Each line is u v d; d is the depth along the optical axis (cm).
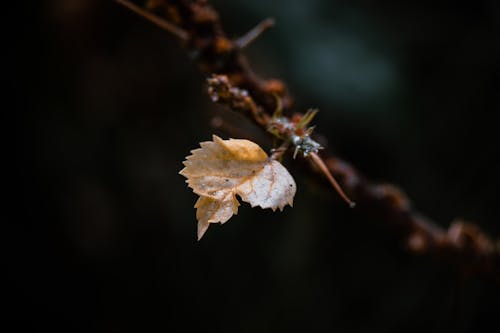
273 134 35
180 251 108
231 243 109
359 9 105
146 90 104
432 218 105
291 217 109
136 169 105
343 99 97
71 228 104
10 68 99
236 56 40
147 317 108
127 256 107
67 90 103
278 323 107
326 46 99
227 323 109
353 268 109
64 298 105
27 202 102
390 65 100
